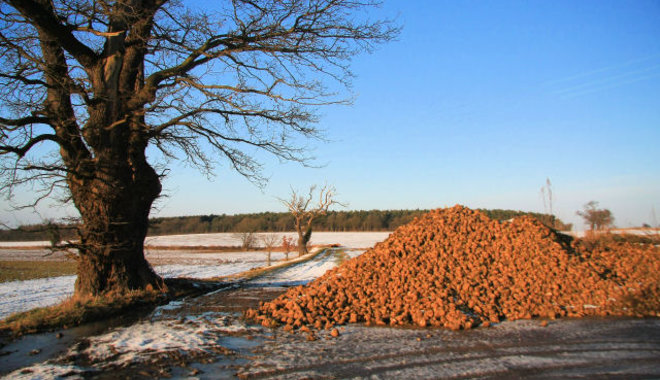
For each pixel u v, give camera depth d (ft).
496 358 18.95
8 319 28.27
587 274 31.24
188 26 35.60
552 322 25.46
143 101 35.45
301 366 18.30
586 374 16.63
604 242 40.88
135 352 20.36
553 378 16.31
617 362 17.98
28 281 74.84
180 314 30.55
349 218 347.97
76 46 33.14
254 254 169.89
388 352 20.24
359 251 143.64
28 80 29.71
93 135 33.32
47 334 24.35
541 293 29.68
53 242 32.50
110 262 35.37
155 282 39.29
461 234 37.55
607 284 29.84
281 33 36.63
